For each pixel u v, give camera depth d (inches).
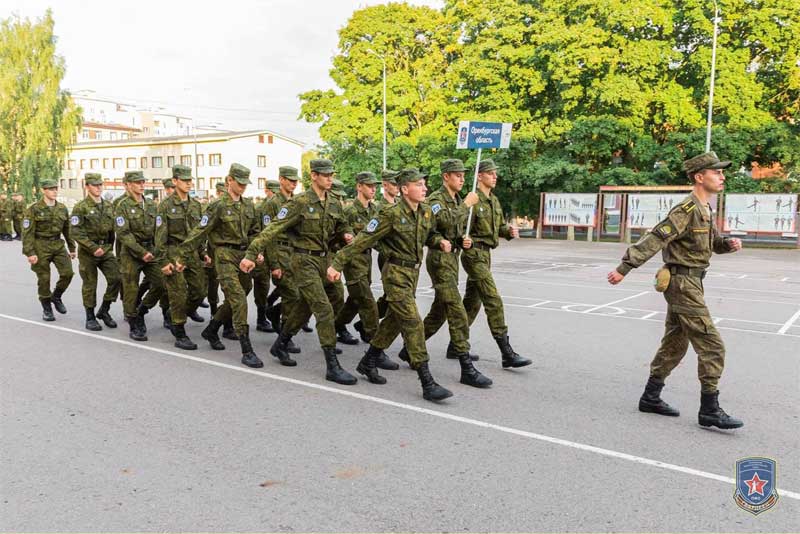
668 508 140.1
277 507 140.3
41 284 354.3
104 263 335.0
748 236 1060.5
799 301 435.8
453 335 235.5
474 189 254.2
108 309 342.0
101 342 303.3
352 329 344.8
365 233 218.2
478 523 133.5
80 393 222.2
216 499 144.0
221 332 332.2
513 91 1097.4
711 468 161.0
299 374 249.4
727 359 272.8
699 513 138.0
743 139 960.9
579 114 1045.2
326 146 1267.2
